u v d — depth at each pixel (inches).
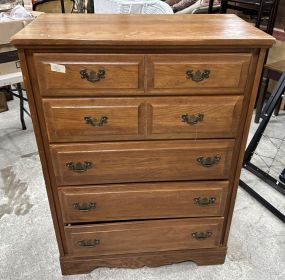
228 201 52.2
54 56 37.4
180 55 38.8
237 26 44.5
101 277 56.2
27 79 38.7
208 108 42.7
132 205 50.4
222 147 46.3
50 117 41.4
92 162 45.6
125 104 41.5
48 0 129.0
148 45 37.1
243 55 39.4
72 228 51.5
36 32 38.5
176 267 58.3
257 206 72.3
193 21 47.6
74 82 39.1
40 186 78.2
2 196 74.9
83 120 42.0
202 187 49.9
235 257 60.0
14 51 79.2
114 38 36.7
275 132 101.3
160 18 49.6
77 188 47.9
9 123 107.3
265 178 79.3
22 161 87.6
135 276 56.5
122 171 47.0
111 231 52.7
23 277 55.9
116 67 38.6
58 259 59.2
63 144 43.9
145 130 43.8
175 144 45.6
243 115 44.2
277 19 107.0
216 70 40.0
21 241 62.8
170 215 52.3
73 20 46.6
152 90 40.7
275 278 56.1
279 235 64.8
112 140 44.3
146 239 54.6
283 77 73.5
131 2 80.9
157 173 47.8
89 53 37.7
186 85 40.7
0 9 99.5
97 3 95.4
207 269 57.9
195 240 55.6
